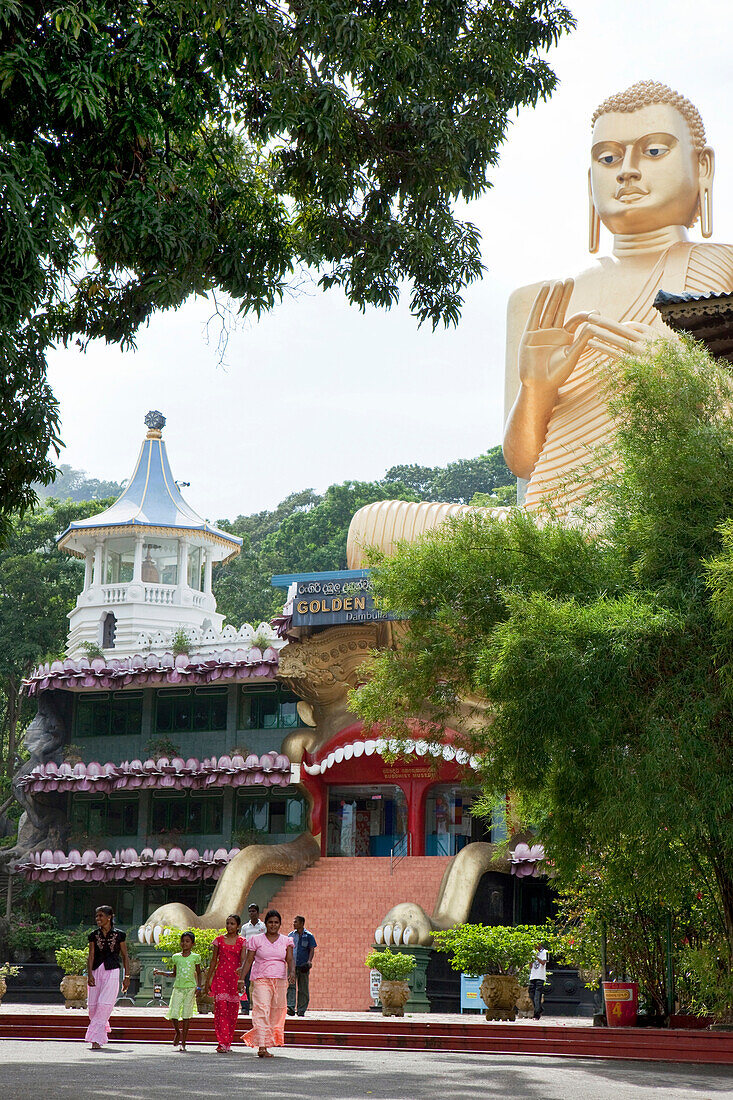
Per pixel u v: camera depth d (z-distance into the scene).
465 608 16.38
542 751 14.93
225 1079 12.05
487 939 20.64
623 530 16.09
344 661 34.31
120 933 16.44
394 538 33.47
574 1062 15.47
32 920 37.94
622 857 16.58
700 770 14.10
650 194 32.41
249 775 35.88
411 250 15.15
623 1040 16.58
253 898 32.62
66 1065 13.27
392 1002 23.67
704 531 15.02
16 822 46.59
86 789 38.06
